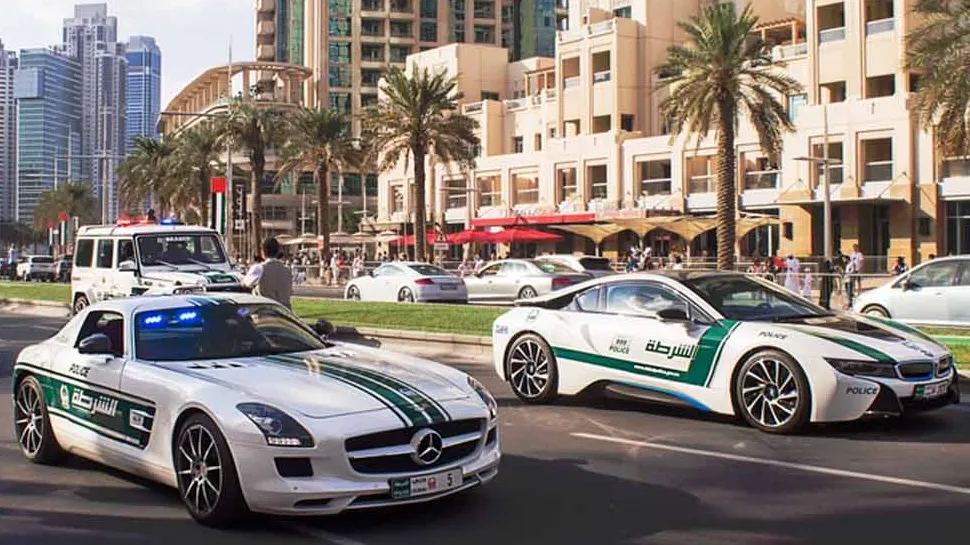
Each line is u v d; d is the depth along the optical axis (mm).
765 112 34844
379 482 5539
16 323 23922
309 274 51625
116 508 6438
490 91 71250
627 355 9688
